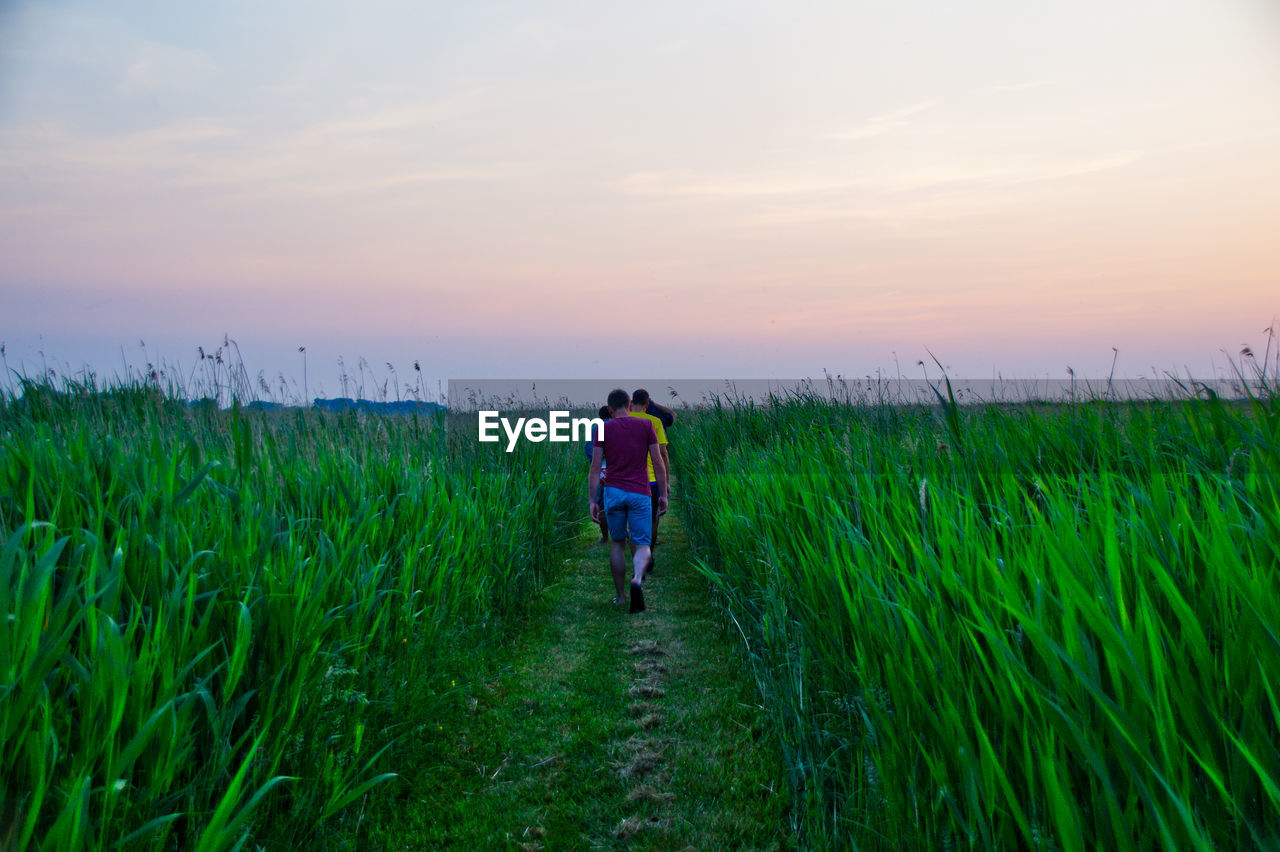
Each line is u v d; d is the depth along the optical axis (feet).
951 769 6.23
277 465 14.98
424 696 12.39
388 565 13.56
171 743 6.58
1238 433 11.64
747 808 10.51
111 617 6.54
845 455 15.74
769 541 13.30
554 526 27.37
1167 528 6.86
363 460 18.26
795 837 9.49
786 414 30.63
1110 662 5.15
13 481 9.83
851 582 9.46
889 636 7.64
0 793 5.45
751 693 14.42
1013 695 5.95
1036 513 8.65
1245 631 5.02
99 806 6.08
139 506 9.46
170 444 13.73
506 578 19.72
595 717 13.80
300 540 11.50
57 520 9.14
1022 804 5.74
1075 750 5.26
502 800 11.02
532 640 18.72
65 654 6.38
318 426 20.18
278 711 8.25
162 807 6.70
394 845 9.69
